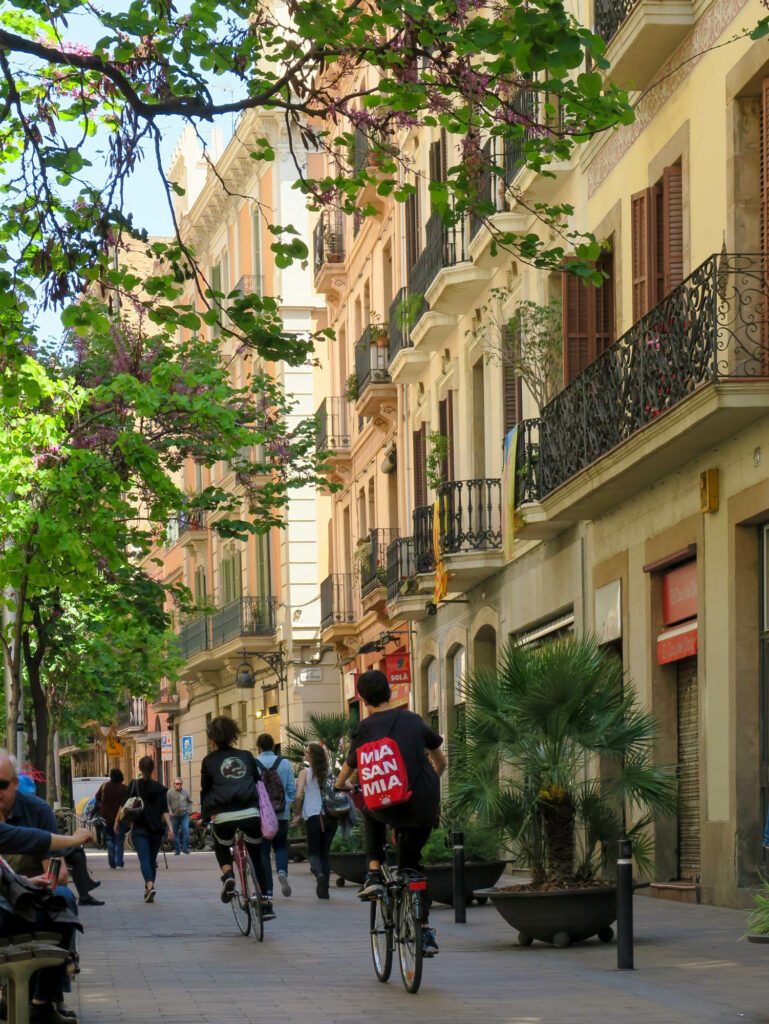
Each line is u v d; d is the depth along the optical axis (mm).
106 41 13508
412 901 12633
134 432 24719
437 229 33312
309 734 36125
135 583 33438
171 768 76250
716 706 19781
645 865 16188
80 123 15977
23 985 8484
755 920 10172
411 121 13898
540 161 14070
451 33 12906
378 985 13078
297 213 56031
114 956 15883
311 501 55438
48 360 26188
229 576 63938
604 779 16234
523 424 26375
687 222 20922
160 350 26734
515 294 29312
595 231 24859
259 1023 10984
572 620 26328
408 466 39812
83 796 70000
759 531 19078
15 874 9094
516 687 16234
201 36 13508
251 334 14977
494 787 16078
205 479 66188
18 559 24406
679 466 21016
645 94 22406
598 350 24906
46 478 23891
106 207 14008
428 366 37281
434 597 32938
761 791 18938
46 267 14094
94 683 47938
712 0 19875
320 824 23938
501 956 15000
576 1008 11422
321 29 13203
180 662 54375
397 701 42188
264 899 17672
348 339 48500
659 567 22062
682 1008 11297
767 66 18359
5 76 13727
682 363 19109
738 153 19156
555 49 12438
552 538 27422
